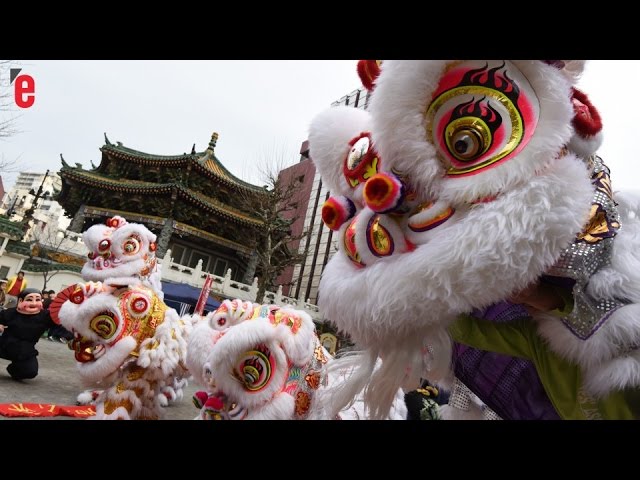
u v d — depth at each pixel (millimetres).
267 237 17781
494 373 1310
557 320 1102
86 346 3283
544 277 1074
